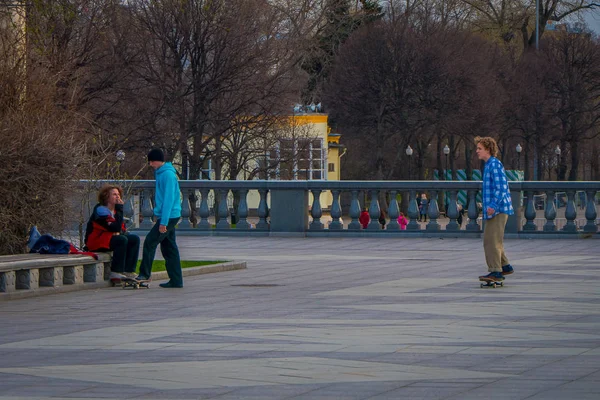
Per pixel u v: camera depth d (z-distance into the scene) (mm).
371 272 36750
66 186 33688
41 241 31516
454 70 153375
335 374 16859
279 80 103562
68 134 35625
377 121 157875
